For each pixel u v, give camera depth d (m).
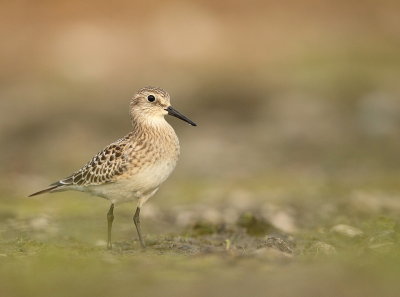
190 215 14.14
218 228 13.00
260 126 23.14
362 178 18.61
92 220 13.93
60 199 16.16
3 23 30.31
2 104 25.36
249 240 12.30
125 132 23.19
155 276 9.34
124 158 11.61
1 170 19.72
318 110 23.88
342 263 9.84
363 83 26.03
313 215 14.51
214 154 21.11
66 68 28.14
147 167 11.66
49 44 29.58
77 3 31.20
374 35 30.83
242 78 27.16
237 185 18.09
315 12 32.59
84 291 8.70
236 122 23.59
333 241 12.16
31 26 30.34
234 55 29.39
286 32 31.08
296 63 28.28
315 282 8.76
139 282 9.04
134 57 29.02
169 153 11.88
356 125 22.73
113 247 11.72
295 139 22.00
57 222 13.69
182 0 32.38
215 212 14.33
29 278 9.38
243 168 19.98
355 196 15.57
